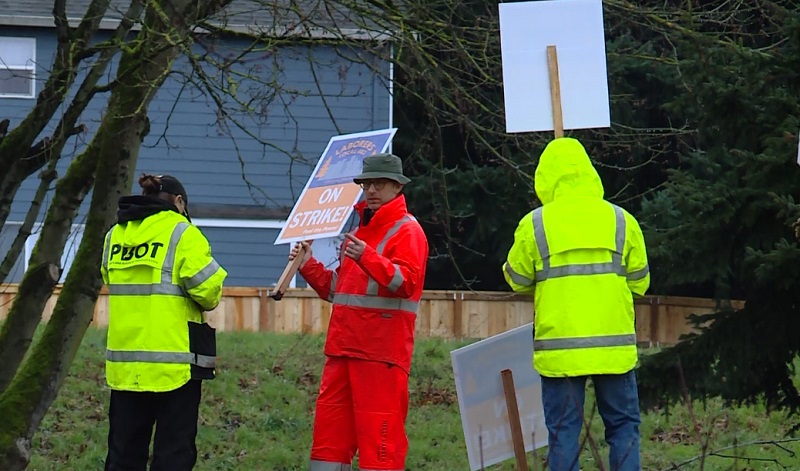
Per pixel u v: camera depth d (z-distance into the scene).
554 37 15.19
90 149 19.67
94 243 19.33
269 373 33.62
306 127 48.41
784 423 29.33
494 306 46.88
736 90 18.91
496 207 49.56
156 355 14.62
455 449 28.31
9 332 19.16
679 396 20.38
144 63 18.34
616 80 43.19
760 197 18.55
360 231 14.96
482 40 22.92
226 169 48.59
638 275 13.82
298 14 20.36
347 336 14.72
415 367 35.16
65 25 18.70
